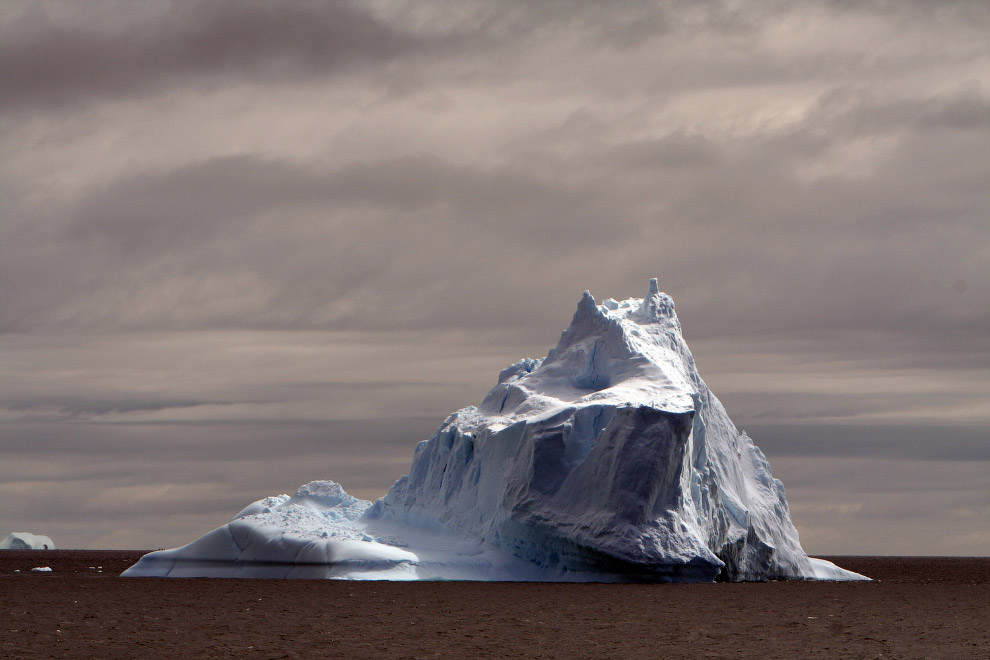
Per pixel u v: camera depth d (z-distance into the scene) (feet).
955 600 469.98
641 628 340.18
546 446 472.44
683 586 463.42
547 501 466.29
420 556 475.31
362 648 298.15
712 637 324.39
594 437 475.72
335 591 432.25
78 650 293.23
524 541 477.36
